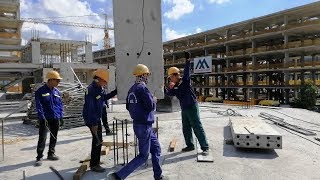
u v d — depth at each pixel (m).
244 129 6.70
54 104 5.84
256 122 7.75
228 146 6.77
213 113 14.47
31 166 5.46
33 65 33.00
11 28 45.72
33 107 11.49
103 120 8.56
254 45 48.00
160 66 7.59
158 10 7.55
